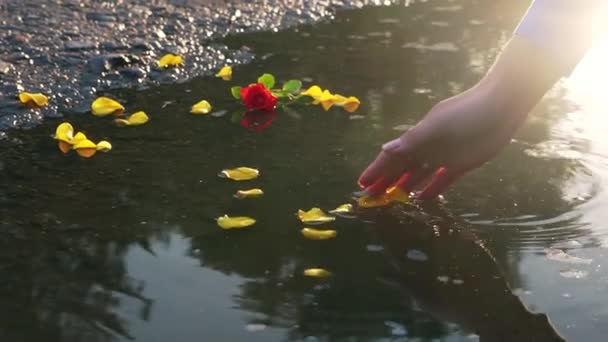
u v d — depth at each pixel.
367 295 1.59
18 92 2.20
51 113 2.14
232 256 1.67
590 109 2.16
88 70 2.31
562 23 1.53
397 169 1.70
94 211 1.78
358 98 2.22
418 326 1.53
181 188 1.84
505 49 1.58
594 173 1.90
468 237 1.72
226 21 2.64
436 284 1.62
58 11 2.60
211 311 1.55
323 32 2.64
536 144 2.00
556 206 1.80
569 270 1.64
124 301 1.56
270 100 2.15
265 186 1.85
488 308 1.57
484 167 1.92
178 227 1.74
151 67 2.36
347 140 2.02
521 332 1.52
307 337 1.50
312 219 1.75
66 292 1.58
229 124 2.09
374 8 2.84
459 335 1.51
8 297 1.57
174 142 2.01
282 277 1.62
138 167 1.91
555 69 1.56
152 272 1.63
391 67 2.41
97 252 1.67
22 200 1.80
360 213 1.78
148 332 1.51
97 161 1.94
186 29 2.57
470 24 2.74
